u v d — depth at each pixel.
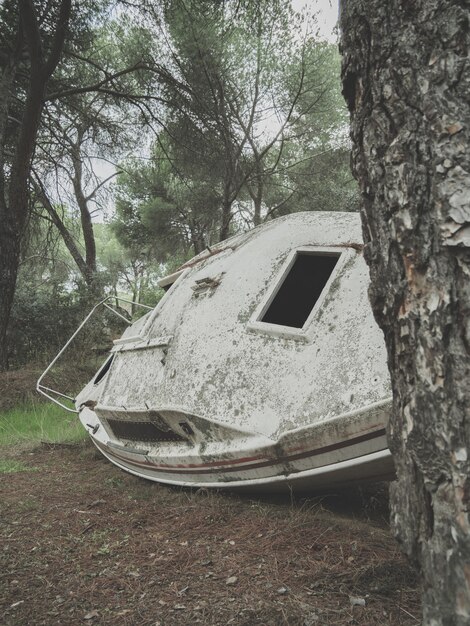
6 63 12.09
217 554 3.12
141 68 13.83
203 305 4.57
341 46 1.83
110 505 4.30
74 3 12.77
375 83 1.65
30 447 7.44
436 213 1.44
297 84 16.22
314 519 3.53
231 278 4.52
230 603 2.52
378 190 1.65
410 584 2.59
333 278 3.85
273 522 3.55
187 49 13.64
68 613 2.52
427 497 1.47
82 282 17.05
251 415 3.70
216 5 12.80
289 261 4.25
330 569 2.80
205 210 19.50
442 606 1.39
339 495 4.06
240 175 16.80
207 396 3.97
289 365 3.69
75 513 4.10
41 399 11.02
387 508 3.92
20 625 2.42
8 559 3.19
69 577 2.93
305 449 3.42
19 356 14.66
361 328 3.49
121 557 3.19
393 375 1.64
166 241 22.34
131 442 5.16
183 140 15.12
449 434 1.39
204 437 4.02
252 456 3.66
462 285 1.39
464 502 1.35
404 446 1.56
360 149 1.75
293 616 2.35
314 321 3.73
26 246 16.84
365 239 1.76
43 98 12.09
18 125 14.45
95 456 6.52
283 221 4.75
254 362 3.87
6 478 5.46
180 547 3.28
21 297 15.15
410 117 1.54
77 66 15.41
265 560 2.98
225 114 15.34
